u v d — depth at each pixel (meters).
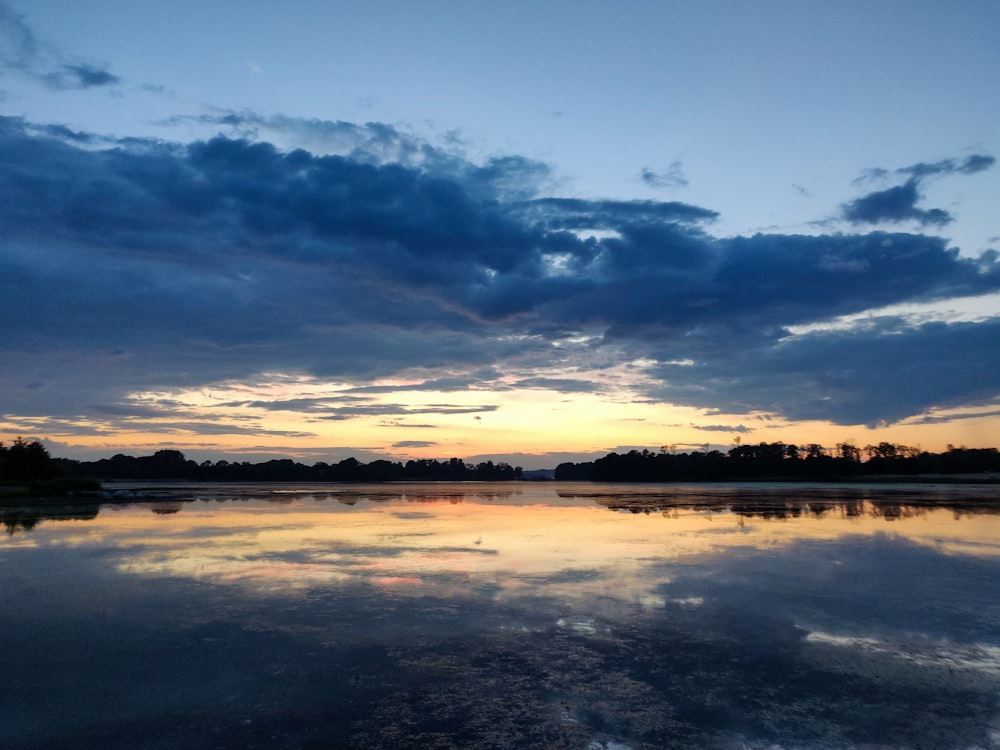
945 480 102.12
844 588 15.09
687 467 139.00
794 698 8.59
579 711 8.20
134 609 13.01
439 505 44.91
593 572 16.98
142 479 140.88
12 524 29.06
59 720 7.91
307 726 7.76
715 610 13.05
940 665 9.88
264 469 162.50
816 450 132.62
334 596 14.16
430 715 8.08
